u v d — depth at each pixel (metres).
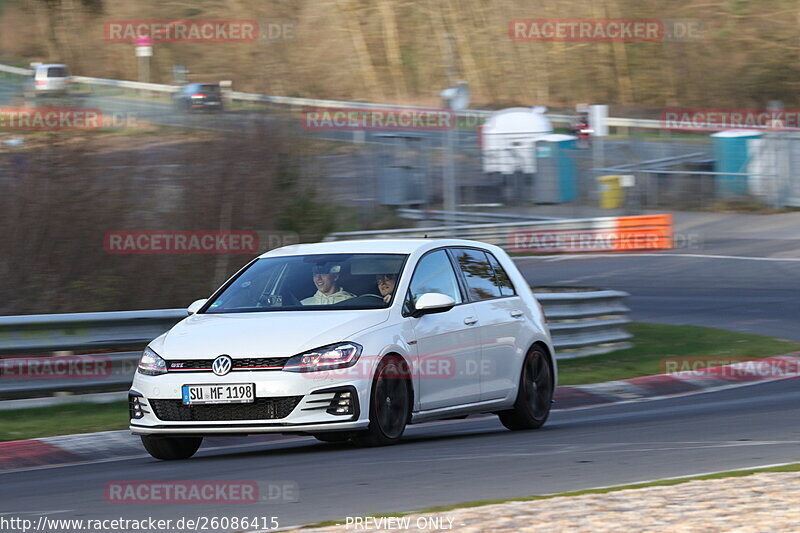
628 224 100.75
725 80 164.88
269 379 29.28
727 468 25.34
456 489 23.39
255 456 31.70
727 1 164.50
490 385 34.69
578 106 139.88
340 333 30.23
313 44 118.25
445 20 176.50
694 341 60.34
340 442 34.50
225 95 66.56
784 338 62.09
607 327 58.00
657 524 18.19
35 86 61.50
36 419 39.94
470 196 112.81
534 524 18.44
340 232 77.00
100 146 61.47
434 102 172.75
